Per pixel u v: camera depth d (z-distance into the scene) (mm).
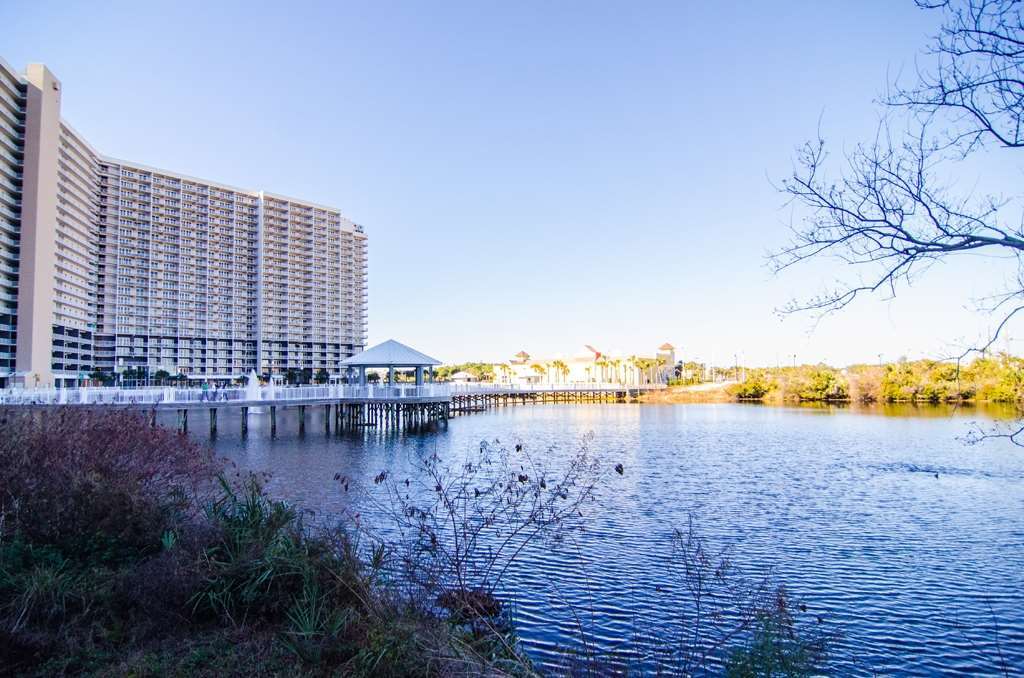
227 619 6164
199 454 9688
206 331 109125
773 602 8031
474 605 7645
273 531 7574
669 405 87812
